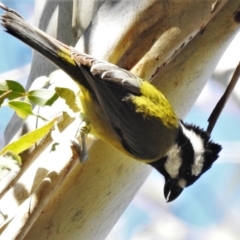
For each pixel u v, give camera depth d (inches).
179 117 335.9
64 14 318.3
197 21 288.0
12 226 228.1
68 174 255.6
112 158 282.0
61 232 267.0
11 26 284.4
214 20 300.0
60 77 299.3
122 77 297.9
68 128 278.4
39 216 263.3
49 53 295.9
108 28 294.5
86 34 299.0
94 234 278.7
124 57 300.0
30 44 291.3
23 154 259.4
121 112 313.1
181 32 289.7
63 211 267.3
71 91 300.8
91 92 305.7
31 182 254.2
